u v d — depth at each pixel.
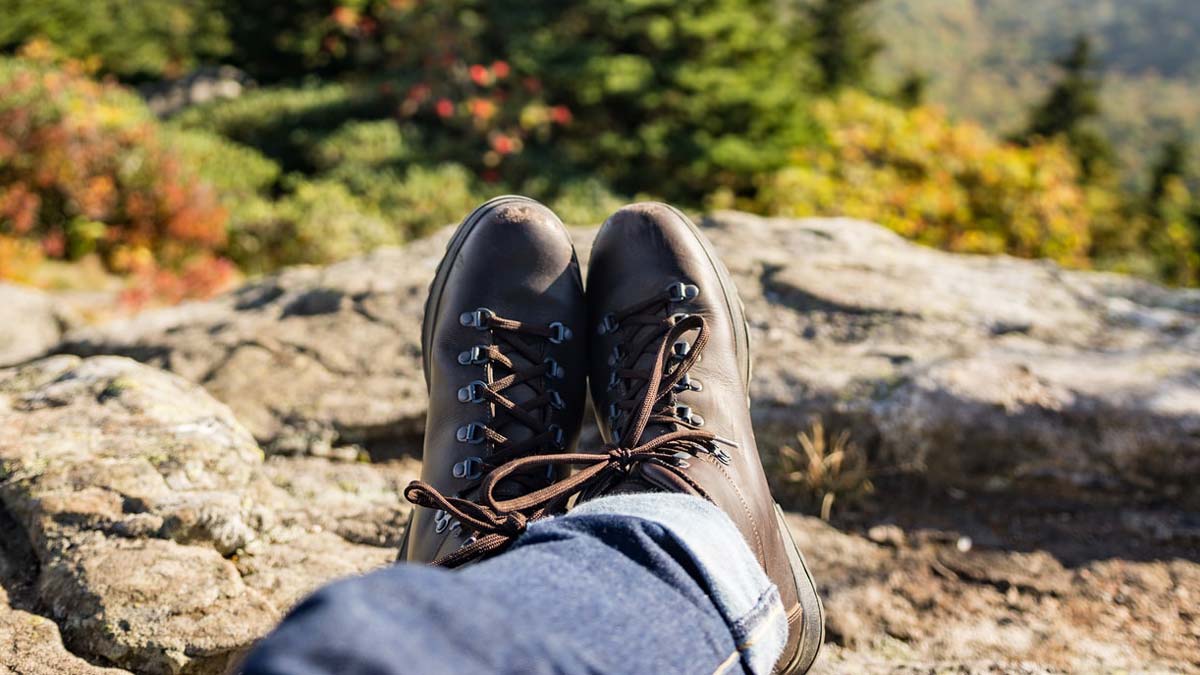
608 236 1.45
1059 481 1.61
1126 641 1.29
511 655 0.52
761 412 1.70
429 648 0.48
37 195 6.45
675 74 9.23
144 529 1.23
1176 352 1.78
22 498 1.27
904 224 6.27
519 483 1.10
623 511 0.78
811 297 2.01
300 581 1.25
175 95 12.19
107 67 12.90
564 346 1.34
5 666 1.04
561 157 8.78
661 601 0.68
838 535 1.54
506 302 1.36
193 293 5.61
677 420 1.10
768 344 1.88
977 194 6.57
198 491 1.32
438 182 7.51
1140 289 2.16
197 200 6.71
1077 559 1.47
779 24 11.97
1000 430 1.62
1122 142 98.81
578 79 9.01
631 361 1.28
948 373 1.70
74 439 1.39
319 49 12.67
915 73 24.08
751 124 9.80
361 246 6.62
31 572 1.20
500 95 8.59
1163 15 127.31
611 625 0.62
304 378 1.86
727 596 0.75
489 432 1.16
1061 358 1.76
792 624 1.03
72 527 1.22
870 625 1.32
